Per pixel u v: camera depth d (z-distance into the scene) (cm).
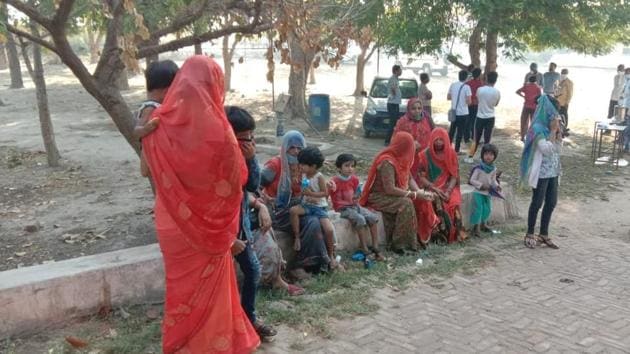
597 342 443
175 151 303
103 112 1955
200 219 311
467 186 761
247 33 604
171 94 308
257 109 1998
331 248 551
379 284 538
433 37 1357
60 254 604
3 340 399
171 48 609
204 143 300
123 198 830
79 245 629
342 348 416
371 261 583
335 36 613
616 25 1388
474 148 1214
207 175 304
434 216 658
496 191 714
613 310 505
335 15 711
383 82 1583
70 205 795
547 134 648
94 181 942
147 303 464
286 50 589
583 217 849
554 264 624
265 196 548
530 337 446
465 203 716
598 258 651
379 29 1340
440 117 1922
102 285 441
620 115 1241
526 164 661
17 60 2709
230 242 326
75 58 570
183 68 308
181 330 328
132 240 645
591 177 1099
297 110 1759
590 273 600
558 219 834
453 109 1276
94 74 589
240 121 382
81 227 693
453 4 1352
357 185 611
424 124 899
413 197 631
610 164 1211
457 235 686
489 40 1514
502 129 1691
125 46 489
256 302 475
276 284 496
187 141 301
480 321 471
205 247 316
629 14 1367
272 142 1302
